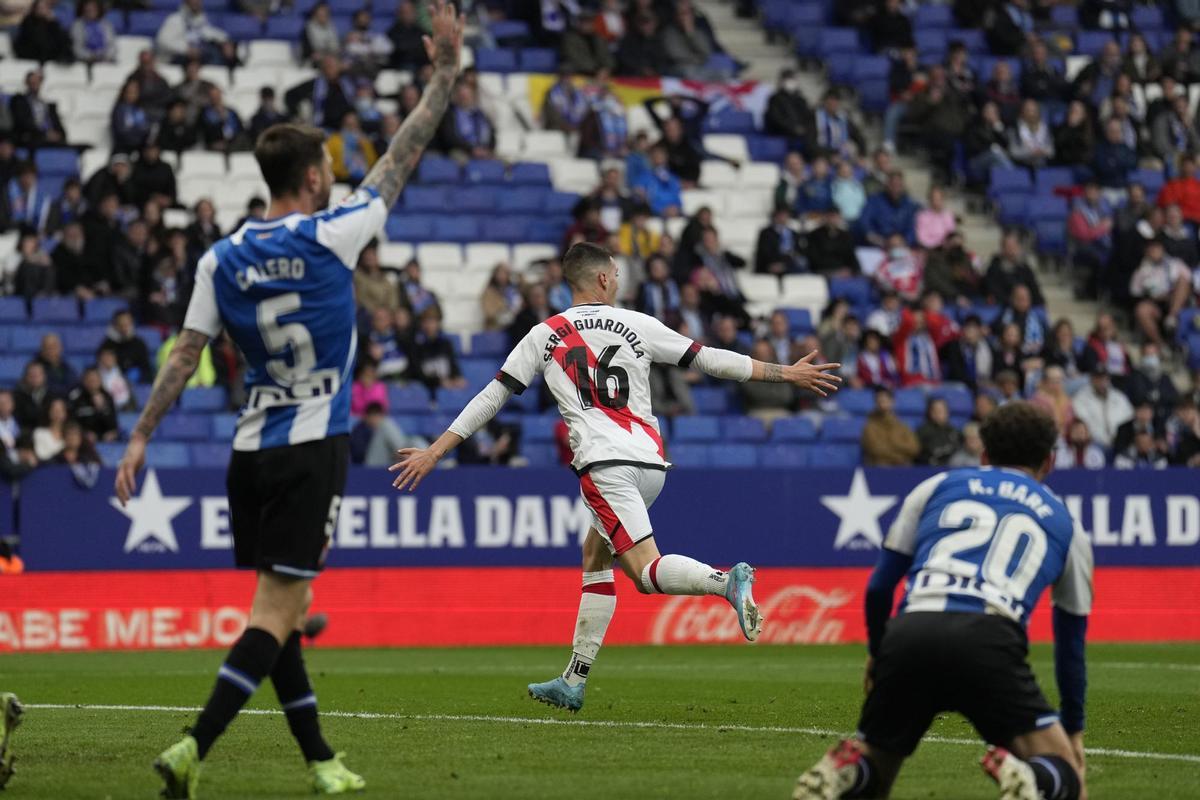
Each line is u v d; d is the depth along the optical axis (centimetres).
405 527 5922
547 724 3127
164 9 8369
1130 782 2403
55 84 7869
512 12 8962
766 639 6081
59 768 2470
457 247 7612
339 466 2155
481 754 2655
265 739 2845
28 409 5966
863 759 1942
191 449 6338
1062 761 1905
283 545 2125
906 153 8794
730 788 2278
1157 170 8744
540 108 8350
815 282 7731
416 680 4266
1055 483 6331
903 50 8750
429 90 2278
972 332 7231
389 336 6712
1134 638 6319
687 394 6875
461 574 5950
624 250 7469
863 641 6147
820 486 6184
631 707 3491
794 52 9231
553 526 6025
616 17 8719
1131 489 6366
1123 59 8894
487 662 5059
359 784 2230
